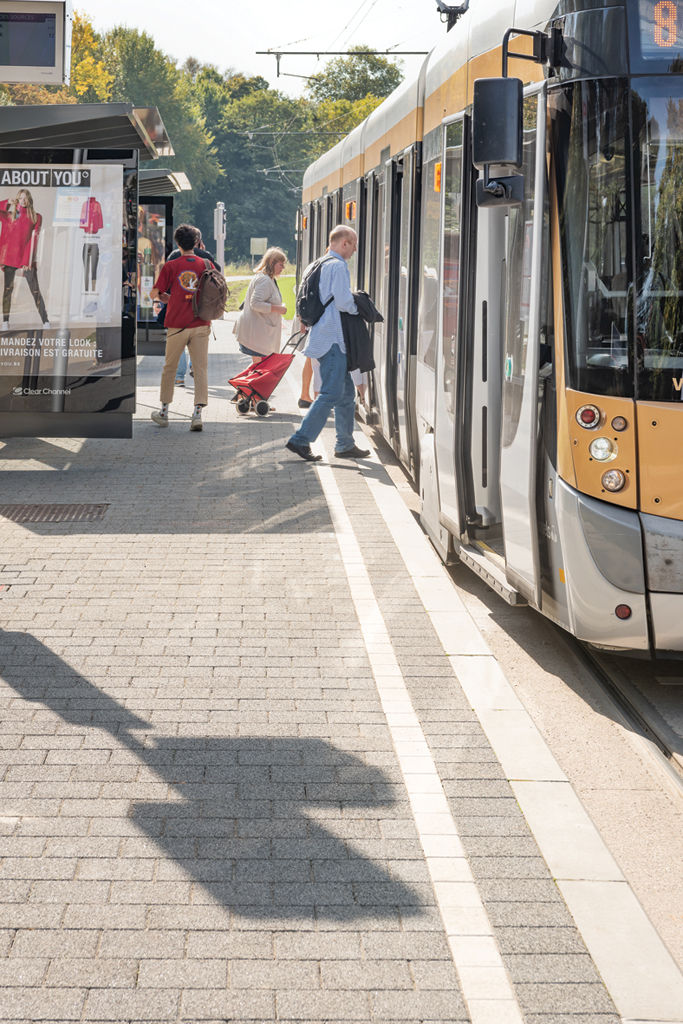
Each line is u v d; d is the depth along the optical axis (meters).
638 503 5.23
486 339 6.80
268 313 13.89
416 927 3.46
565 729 5.21
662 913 3.73
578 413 5.29
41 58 11.45
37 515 8.64
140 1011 3.03
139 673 5.52
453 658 5.82
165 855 3.84
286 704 5.19
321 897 3.61
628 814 4.40
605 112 5.16
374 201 12.34
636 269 5.20
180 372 17.66
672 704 5.52
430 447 8.04
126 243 10.24
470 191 6.78
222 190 119.81
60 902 3.54
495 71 6.28
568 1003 3.11
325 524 8.52
